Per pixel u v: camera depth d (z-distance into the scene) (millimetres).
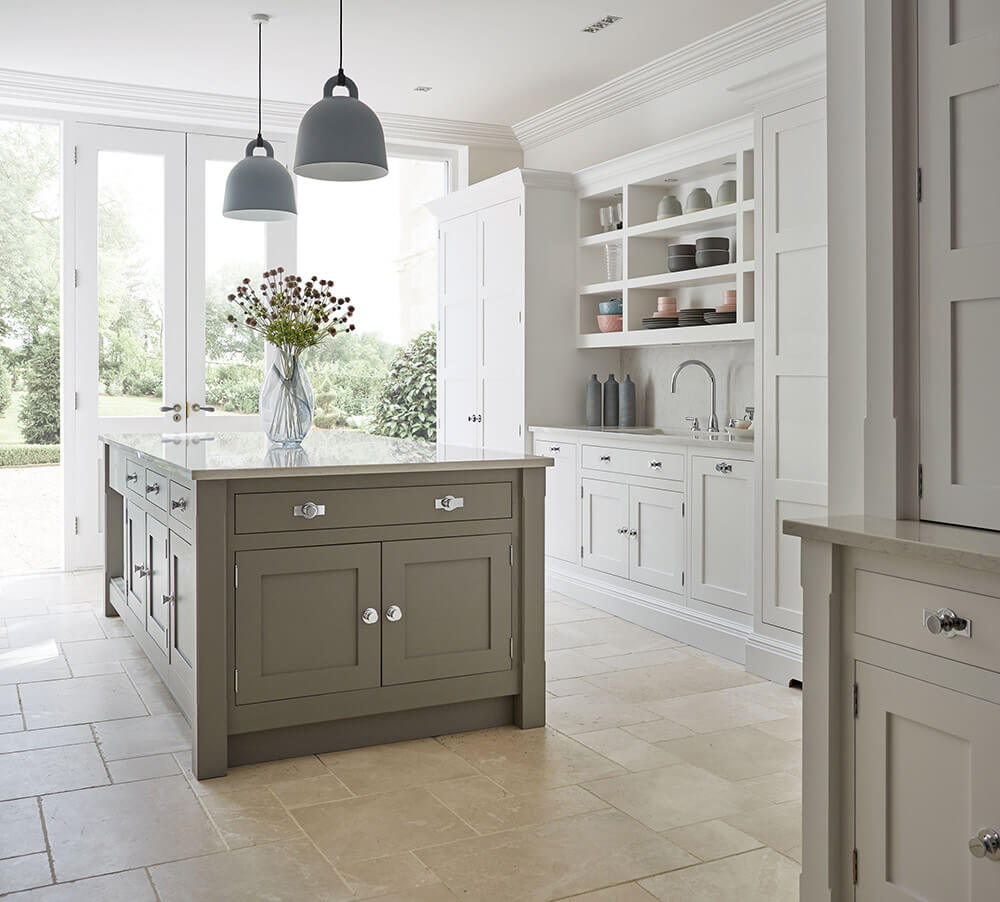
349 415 6645
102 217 6020
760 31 4648
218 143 6254
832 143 2242
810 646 1959
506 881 2279
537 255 5547
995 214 1856
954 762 1698
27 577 5859
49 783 2834
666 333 4883
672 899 2199
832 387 2252
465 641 3246
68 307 5969
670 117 5367
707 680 3896
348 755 3082
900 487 2025
